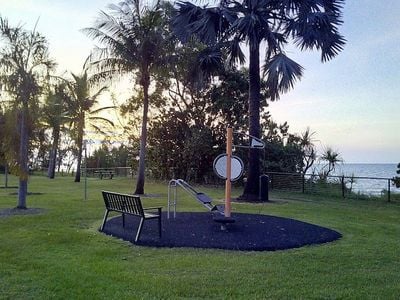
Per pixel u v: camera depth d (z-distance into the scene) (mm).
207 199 9672
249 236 7316
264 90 22297
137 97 25453
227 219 7895
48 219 9297
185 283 4613
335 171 22203
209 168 24969
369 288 4555
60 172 42438
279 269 5273
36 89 11156
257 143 11016
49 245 6555
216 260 5715
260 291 4395
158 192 18078
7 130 10953
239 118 24297
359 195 16719
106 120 30438
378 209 12922
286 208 12281
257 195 14531
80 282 4598
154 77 21219
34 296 4129
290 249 6531
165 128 25609
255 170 14641
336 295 4293
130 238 7023
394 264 5695
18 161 11023
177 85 24844
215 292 4340
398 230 8742
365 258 5965
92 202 13117
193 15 14461
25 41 11125
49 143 14633
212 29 13898
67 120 27453
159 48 16375
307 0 12781
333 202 14812
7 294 4176
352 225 9234
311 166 23844
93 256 5891
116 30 16344
